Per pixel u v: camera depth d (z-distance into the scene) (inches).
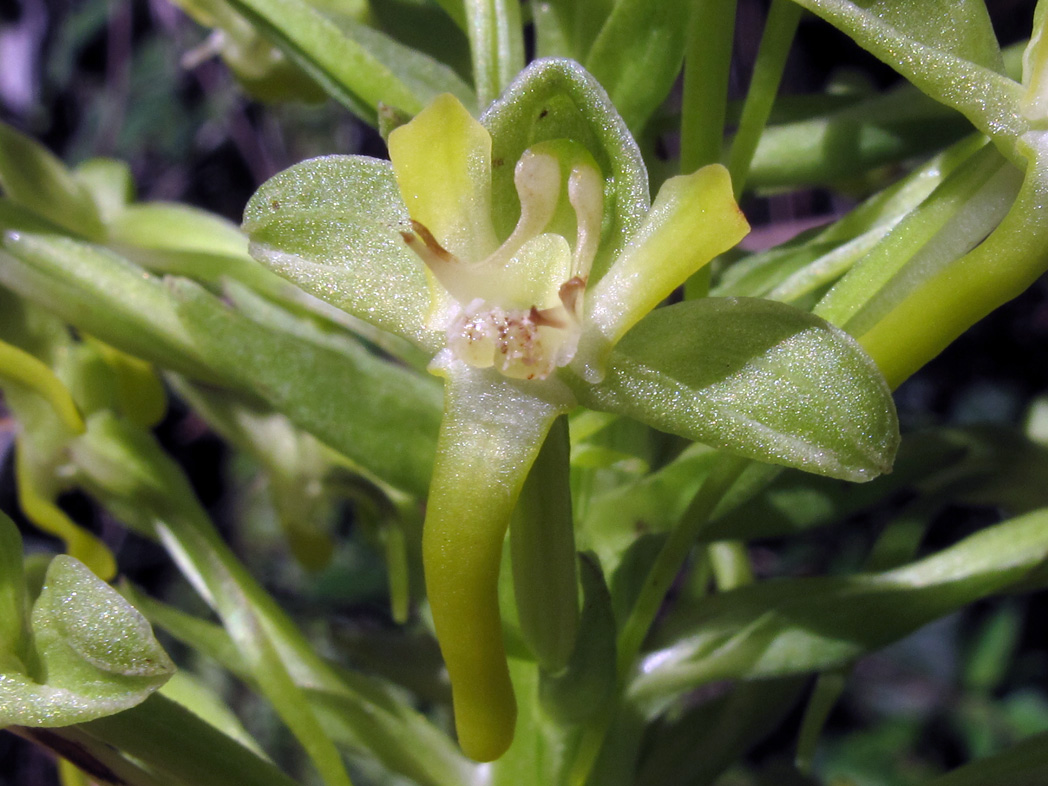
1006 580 2.1
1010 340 6.9
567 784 2.1
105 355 2.5
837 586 2.2
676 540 1.9
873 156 2.4
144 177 7.3
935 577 2.2
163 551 6.6
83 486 2.5
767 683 2.5
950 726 6.1
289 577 6.5
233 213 7.4
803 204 6.2
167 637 6.1
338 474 2.5
